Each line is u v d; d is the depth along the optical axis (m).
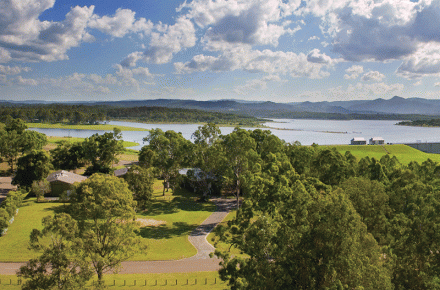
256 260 26.88
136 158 142.62
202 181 89.25
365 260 22.48
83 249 28.23
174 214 70.50
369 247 24.38
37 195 73.56
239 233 31.14
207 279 40.22
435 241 26.95
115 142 110.81
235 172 75.12
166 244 53.41
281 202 36.06
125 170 94.19
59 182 79.12
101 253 30.30
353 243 22.52
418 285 25.97
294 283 24.36
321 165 75.62
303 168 76.94
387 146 174.50
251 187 41.69
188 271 43.25
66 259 24.41
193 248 52.03
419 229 29.36
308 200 28.56
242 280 24.77
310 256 24.08
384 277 21.88
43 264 24.45
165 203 79.19
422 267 27.06
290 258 25.33
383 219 39.09
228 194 90.94
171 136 90.19
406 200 48.81
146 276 40.91
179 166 87.75
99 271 29.44
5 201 60.94
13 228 54.75
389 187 56.34
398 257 28.39
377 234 38.38
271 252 26.45
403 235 31.27
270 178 46.56
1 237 50.91
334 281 21.56
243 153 72.69
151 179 70.00
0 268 41.12
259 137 96.00
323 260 23.19
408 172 61.72
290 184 48.94
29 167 77.75
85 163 120.44
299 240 25.67
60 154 112.38
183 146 85.44
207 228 62.28
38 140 132.00
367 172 70.44
